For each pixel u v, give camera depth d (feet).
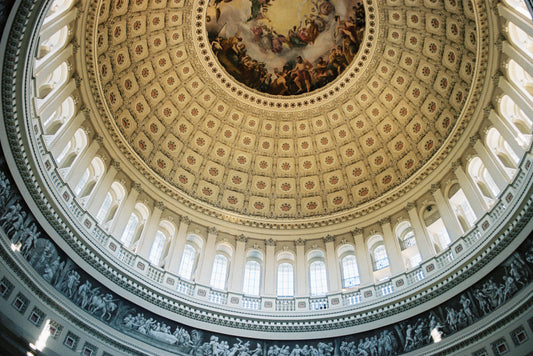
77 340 86.02
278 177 145.69
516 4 89.76
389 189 132.05
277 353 106.32
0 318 70.44
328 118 147.02
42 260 83.30
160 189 126.41
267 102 148.25
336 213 134.41
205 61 141.59
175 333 102.17
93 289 93.25
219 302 114.42
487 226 96.43
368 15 134.51
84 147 106.42
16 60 71.82
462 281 94.43
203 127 143.95
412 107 133.59
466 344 88.74
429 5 120.47
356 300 112.78
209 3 136.36
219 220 131.75
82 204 101.09
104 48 116.78
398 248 118.32
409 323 100.37
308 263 127.65
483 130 106.01
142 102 131.85
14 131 75.51
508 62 96.48
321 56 147.13
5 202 76.23
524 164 87.61
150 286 102.17
